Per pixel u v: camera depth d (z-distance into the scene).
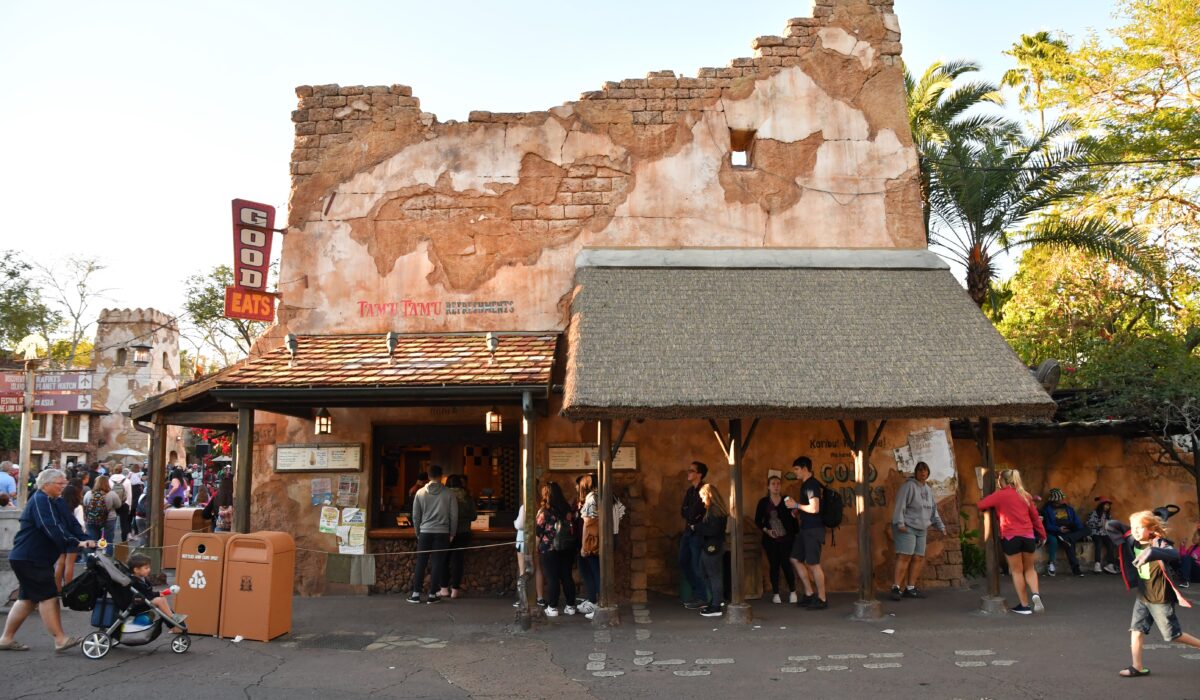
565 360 11.83
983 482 10.44
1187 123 19.33
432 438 12.37
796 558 10.73
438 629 9.52
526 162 12.85
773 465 12.18
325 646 8.67
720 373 9.80
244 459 10.55
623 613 10.43
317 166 12.86
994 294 19.48
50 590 8.14
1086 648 8.30
